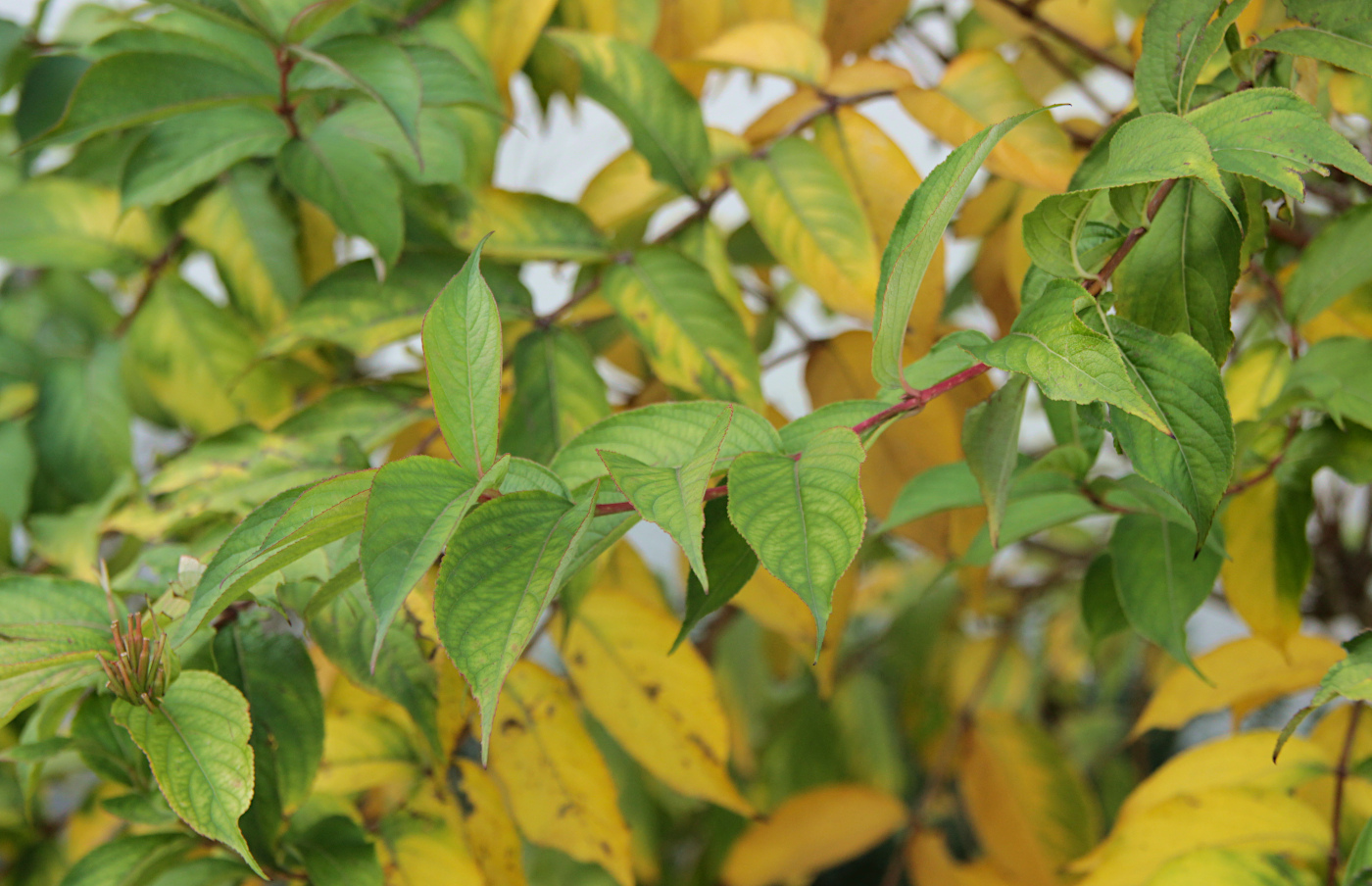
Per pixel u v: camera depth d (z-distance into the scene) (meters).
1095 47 1.33
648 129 1.23
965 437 1.05
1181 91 1.04
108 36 1.19
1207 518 1.01
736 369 1.20
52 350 1.38
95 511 1.28
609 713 1.24
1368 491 1.56
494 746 1.21
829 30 1.32
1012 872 1.78
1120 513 1.15
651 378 1.37
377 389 1.24
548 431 1.20
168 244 1.31
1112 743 2.39
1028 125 1.20
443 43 1.25
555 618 1.25
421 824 1.18
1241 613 1.17
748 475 1.00
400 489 0.99
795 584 0.98
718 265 1.25
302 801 1.13
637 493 0.99
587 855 1.20
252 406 1.31
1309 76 1.09
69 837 1.31
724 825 2.00
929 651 2.23
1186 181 1.05
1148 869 1.16
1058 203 1.02
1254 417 1.18
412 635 1.14
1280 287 1.22
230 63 1.19
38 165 1.42
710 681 1.24
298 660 1.14
